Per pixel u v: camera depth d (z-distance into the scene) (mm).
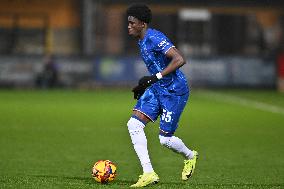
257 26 131250
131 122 30359
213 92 110188
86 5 124938
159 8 129125
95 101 90375
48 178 32688
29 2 128500
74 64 116562
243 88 117125
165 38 29688
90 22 125188
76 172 35438
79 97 98000
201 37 130375
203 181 33031
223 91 112750
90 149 44906
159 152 43594
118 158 41031
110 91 112312
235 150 45344
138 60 116438
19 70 115562
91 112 73812
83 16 126062
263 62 117000
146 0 128625
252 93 108375
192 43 130375
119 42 128375
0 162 38844
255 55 117000
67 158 40781
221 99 95625
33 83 115812
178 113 30391
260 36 131375
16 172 35312
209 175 35062
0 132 54094
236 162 40000
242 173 35906
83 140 49656
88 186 29984
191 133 55312
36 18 128625
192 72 116875
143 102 30391
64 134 53312
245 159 41250
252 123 63781
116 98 96812
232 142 49688
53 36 128625
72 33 128375
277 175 35344
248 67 117000
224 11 130000
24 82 115688
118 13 127938
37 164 38250
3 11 128250
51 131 55281
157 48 29688
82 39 127500
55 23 128500
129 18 29953
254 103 88875
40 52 128875
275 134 54969
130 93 108125
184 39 130000
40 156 41469
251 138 52156
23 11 128500
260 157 42188
